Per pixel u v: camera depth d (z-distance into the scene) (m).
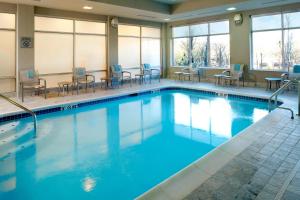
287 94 7.65
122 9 8.54
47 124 5.67
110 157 3.95
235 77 9.17
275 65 9.00
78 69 8.67
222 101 8.00
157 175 3.39
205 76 10.90
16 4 7.50
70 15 8.73
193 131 5.22
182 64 12.01
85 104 7.39
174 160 3.86
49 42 8.41
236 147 3.51
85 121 5.95
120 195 2.92
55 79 8.67
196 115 6.46
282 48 8.75
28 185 3.13
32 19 7.77
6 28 7.47
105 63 10.10
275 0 7.67
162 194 2.40
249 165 2.94
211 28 10.59
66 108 6.90
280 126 4.47
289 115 5.23
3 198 2.85
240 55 9.66
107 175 3.39
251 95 7.73
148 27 11.63
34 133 5.04
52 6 7.94
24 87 7.33
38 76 7.87
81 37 9.25
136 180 3.26
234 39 9.77
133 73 11.23
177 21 11.69
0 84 7.53
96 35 9.70
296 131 4.19
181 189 2.46
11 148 4.29
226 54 10.30
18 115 5.92
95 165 3.68
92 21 9.49
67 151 4.18
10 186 3.10
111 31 9.98
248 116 6.25
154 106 7.52
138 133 5.12
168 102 8.05
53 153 4.09
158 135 4.99
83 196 2.90
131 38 10.98
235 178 2.64
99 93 8.45
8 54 7.59
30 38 7.77
